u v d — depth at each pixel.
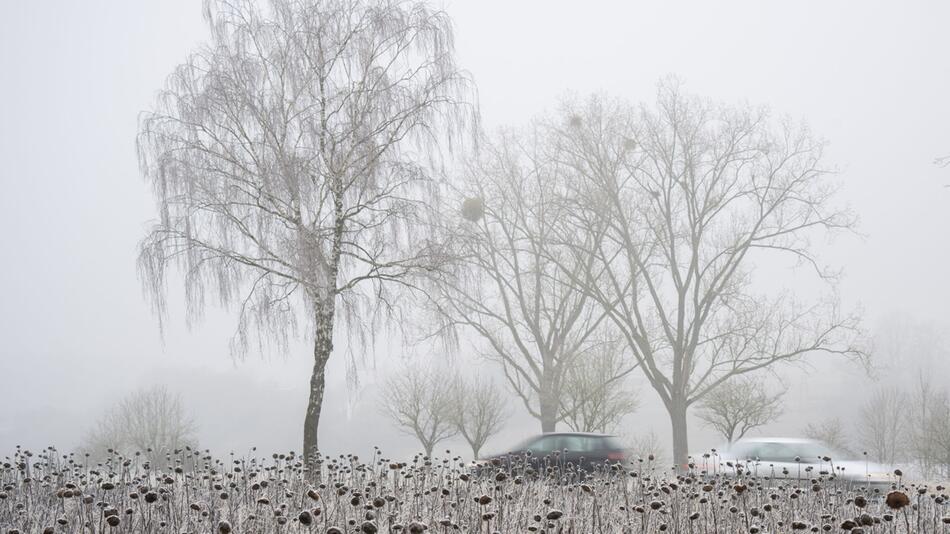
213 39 16.88
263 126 15.73
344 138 16.09
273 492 9.57
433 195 16.95
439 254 16.55
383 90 16.44
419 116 16.52
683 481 9.07
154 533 7.12
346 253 16.28
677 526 7.54
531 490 9.69
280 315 16.11
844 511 8.73
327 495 8.86
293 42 16.20
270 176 15.19
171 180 15.48
